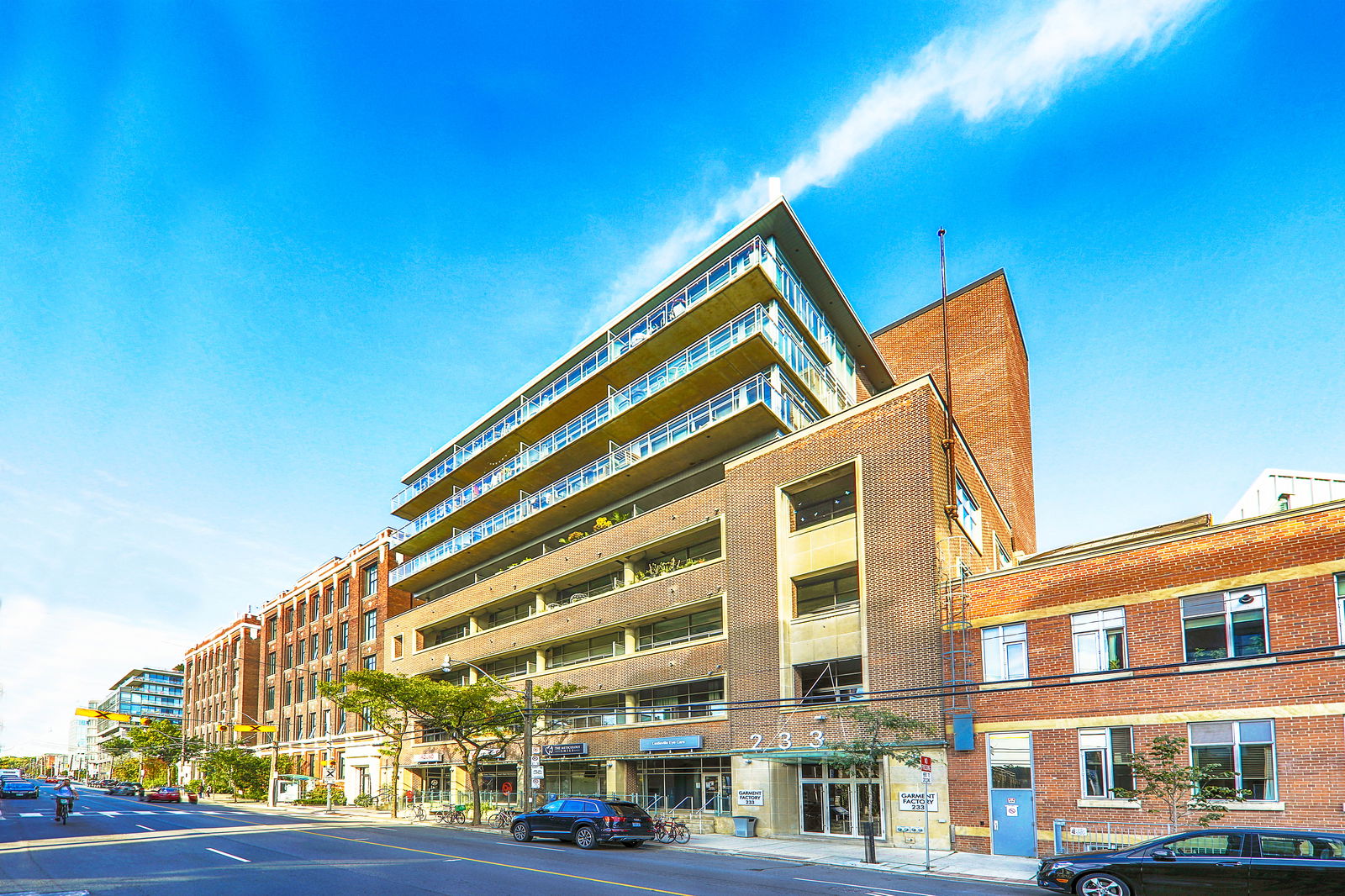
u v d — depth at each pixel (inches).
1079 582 970.7
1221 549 870.4
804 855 983.0
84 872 804.6
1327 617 791.7
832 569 1253.1
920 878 807.7
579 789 1648.6
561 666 1752.0
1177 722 867.4
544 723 1684.3
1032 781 962.7
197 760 3629.4
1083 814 914.7
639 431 1760.6
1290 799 784.3
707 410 1521.9
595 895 658.8
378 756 2338.8
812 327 1695.4
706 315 1578.5
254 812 2026.3
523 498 2064.5
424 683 1544.0
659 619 1552.7
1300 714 791.1
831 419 1286.9
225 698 3494.1
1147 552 924.0
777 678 1279.5
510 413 2231.8
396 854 949.8
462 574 2267.5
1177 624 888.3
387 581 2551.7
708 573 1435.8
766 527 1353.3
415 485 2509.8
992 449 2074.3
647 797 1487.5
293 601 3102.9
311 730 2802.7
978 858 942.4
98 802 2508.6
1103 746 917.2
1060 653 971.3
